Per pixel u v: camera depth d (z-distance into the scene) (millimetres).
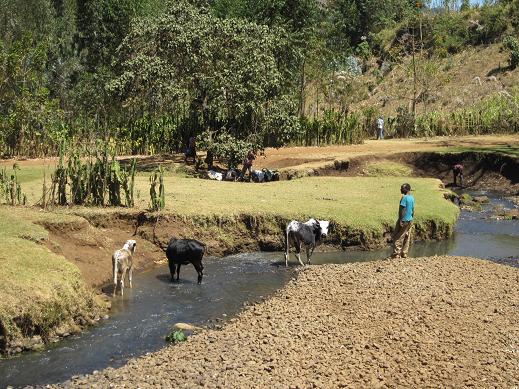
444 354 10781
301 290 14477
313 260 17703
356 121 40906
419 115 48094
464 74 61750
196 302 14094
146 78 28828
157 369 10250
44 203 18344
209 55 29812
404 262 16438
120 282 15008
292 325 12164
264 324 12273
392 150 35594
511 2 68062
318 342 11320
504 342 11297
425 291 14070
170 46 29859
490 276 15242
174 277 15930
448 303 13312
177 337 11695
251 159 28094
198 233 18188
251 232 18656
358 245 18750
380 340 11414
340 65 62438
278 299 13953
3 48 35938
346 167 32312
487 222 23594
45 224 16047
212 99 30547
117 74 36344
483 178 32906
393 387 9547
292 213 19000
